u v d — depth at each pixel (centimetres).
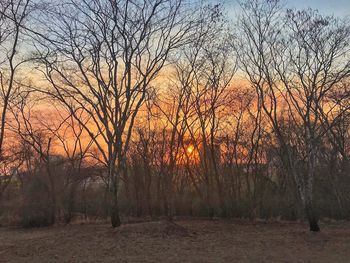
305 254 1497
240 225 2480
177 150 3219
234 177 3186
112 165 2114
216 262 1359
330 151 2934
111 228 2083
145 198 3178
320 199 2834
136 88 2130
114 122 2109
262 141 3456
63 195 2955
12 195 3428
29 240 1933
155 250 1558
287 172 2795
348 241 1769
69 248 1617
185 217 3005
